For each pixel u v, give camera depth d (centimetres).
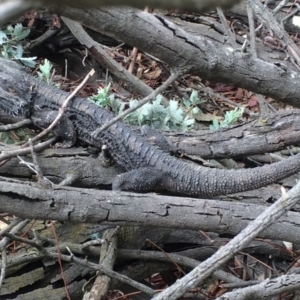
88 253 143
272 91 131
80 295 142
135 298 147
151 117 157
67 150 148
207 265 122
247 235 121
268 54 177
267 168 143
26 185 131
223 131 153
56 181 144
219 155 152
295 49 154
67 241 145
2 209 130
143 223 133
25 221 142
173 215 133
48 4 29
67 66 189
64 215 131
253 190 148
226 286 142
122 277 138
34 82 155
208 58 126
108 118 151
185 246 148
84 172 146
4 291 140
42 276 142
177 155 151
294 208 145
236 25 183
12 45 173
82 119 151
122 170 149
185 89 183
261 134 152
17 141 154
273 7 185
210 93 176
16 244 148
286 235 136
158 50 124
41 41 181
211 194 145
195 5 28
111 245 142
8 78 154
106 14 118
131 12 121
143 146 149
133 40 123
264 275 148
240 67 128
